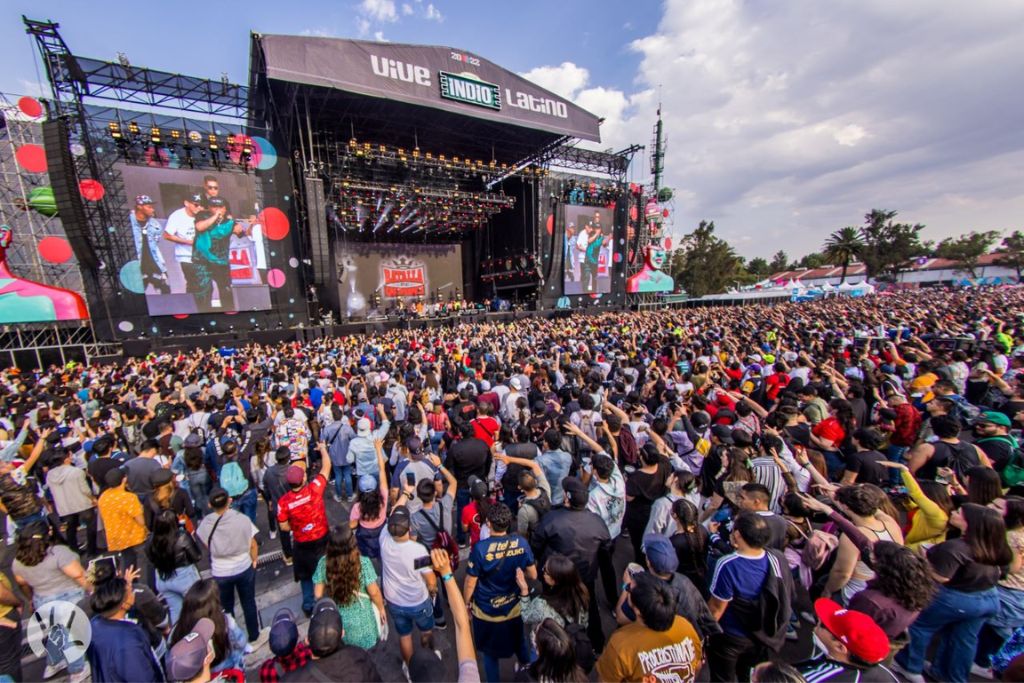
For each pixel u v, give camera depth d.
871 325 16.50
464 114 22.42
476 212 30.75
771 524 2.98
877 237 64.94
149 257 19.23
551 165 31.02
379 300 33.06
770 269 95.25
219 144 20.02
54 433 6.07
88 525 5.17
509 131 27.70
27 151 18.17
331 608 2.33
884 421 5.40
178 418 6.62
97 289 18.41
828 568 3.17
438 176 26.95
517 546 2.99
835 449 4.95
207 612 2.42
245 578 3.67
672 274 66.31
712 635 2.71
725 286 64.25
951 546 2.88
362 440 5.59
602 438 5.39
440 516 3.87
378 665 3.63
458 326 25.55
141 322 19.38
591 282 32.88
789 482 3.82
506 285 35.12
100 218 18.12
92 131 17.77
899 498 3.80
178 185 19.56
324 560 3.06
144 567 4.72
